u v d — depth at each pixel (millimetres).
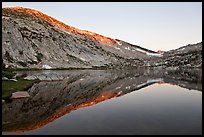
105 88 64500
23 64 148500
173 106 36625
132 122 27125
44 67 161375
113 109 35406
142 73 142250
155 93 52594
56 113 33250
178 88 60438
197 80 82062
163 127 24781
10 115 31938
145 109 34750
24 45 164375
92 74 130875
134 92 55375
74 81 85438
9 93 45656
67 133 23391
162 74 127000
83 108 36750
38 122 28203
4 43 149625
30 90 55688
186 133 22578
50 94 51781
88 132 23578
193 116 29500
